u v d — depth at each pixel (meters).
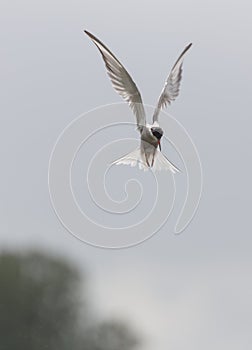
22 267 55.31
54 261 55.66
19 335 54.94
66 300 55.62
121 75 17.11
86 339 55.06
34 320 55.28
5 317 54.94
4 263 54.91
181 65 17.44
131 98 17.19
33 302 54.97
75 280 55.78
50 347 54.91
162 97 17.36
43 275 55.50
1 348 53.81
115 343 55.03
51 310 54.88
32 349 55.00
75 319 55.53
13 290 54.88
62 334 54.88
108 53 17.11
